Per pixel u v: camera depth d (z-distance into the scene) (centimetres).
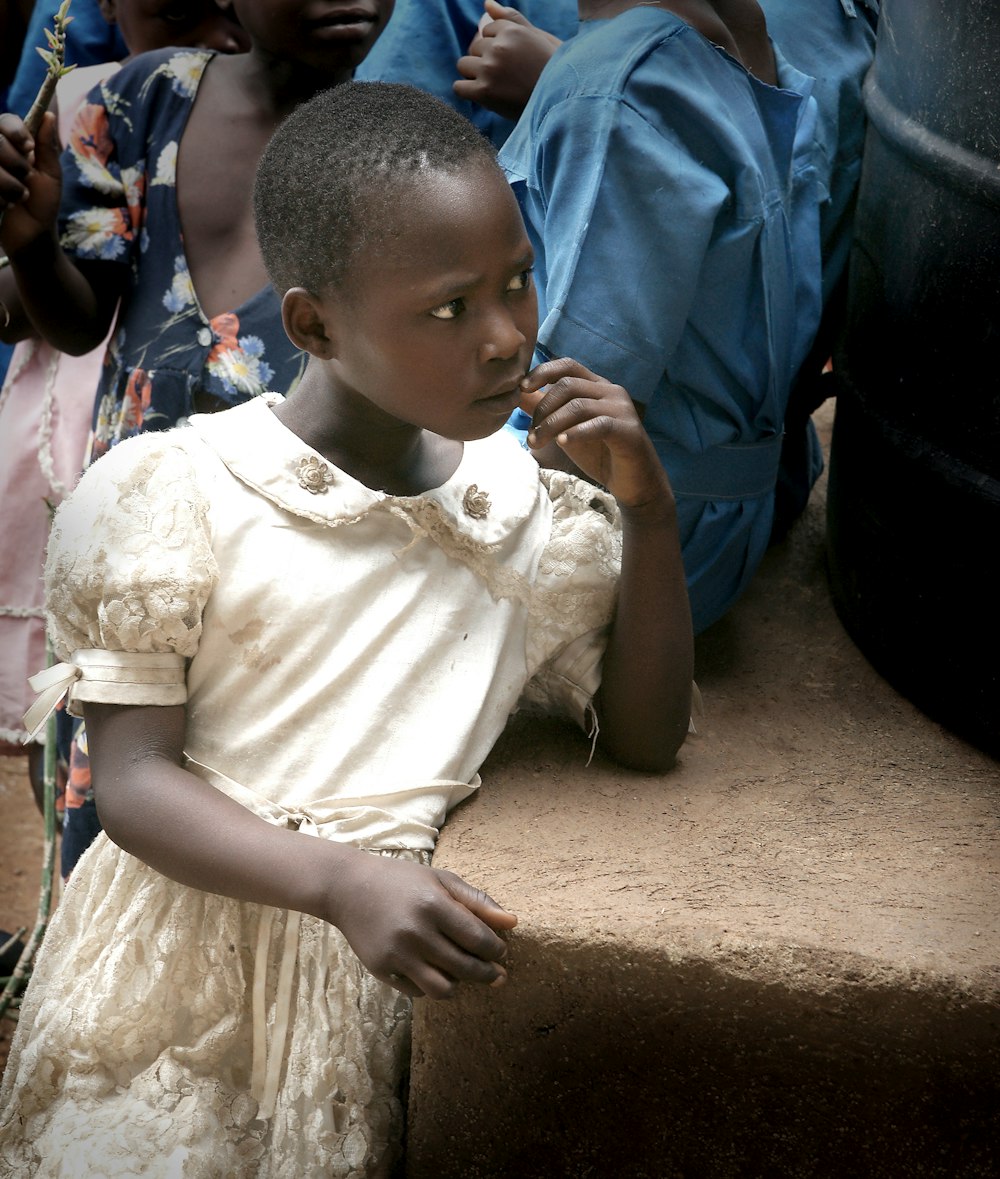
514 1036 153
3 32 333
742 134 203
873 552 216
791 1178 152
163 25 290
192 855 152
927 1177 148
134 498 162
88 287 247
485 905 145
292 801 163
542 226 204
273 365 237
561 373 163
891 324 207
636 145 193
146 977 159
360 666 167
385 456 175
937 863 168
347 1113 156
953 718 204
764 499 219
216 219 242
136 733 159
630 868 162
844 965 143
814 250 225
